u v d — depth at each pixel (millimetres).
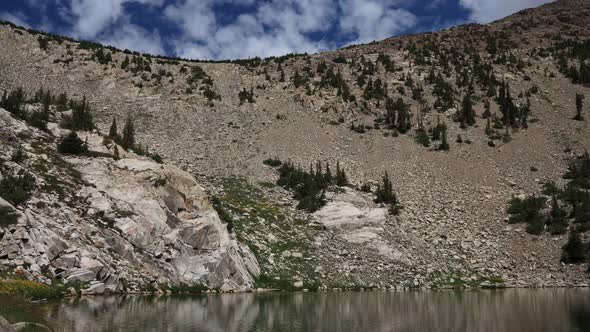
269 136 115625
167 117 117875
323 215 76812
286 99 136750
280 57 177750
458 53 176250
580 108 128250
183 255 52781
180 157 98000
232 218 70125
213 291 52062
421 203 88688
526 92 144375
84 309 33375
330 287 60594
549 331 32281
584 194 84812
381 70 160000
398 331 32062
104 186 53219
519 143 116438
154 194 55469
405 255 69750
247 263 59469
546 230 78000
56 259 41094
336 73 155250
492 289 63500
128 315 32469
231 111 126562
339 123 126250
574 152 109688
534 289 62938
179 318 33062
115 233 48031
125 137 80000
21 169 47875
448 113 133125
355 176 99188
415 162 106875
